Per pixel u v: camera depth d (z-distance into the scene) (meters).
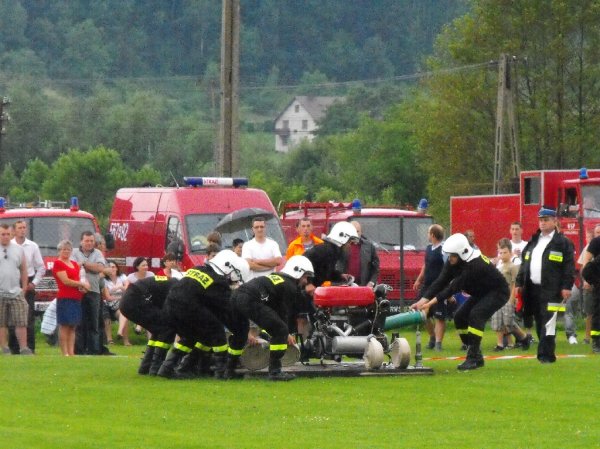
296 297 34.38
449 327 58.38
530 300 38.62
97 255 45.28
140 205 59.84
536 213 73.62
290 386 32.88
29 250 45.97
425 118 134.00
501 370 36.34
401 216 61.62
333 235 36.34
